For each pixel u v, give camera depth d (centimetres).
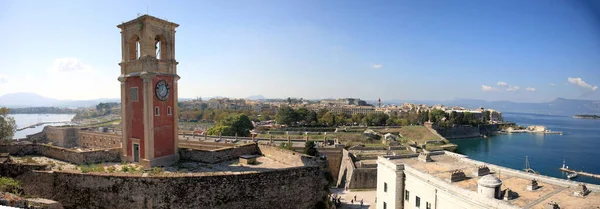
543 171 12950
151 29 4188
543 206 3362
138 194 3053
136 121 4250
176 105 4459
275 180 3575
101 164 4009
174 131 4425
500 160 15100
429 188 4441
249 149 4925
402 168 5112
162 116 4269
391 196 5241
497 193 3553
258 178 3459
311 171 3888
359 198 7956
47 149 4522
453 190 3988
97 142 12594
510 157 15862
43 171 3247
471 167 5088
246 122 14575
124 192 3066
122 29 4403
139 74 4128
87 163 4122
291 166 4169
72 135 14500
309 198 3881
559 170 13112
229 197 3288
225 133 13175
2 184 2988
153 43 4222
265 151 4819
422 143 16925
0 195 2311
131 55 4425
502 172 4762
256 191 3450
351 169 9250
